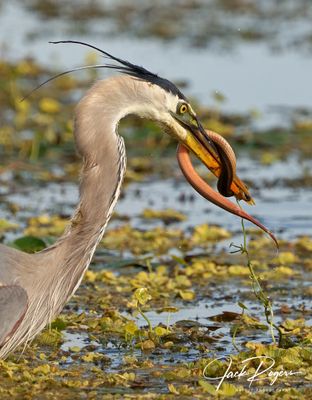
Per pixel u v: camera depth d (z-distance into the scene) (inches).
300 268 542.6
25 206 667.4
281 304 481.7
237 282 516.1
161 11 1425.9
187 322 447.5
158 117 398.3
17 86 1013.2
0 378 371.6
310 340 415.8
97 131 383.2
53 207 666.8
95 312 458.9
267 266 544.1
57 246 384.2
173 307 444.5
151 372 382.9
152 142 845.2
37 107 949.8
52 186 724.7
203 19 1368.1
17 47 1163.9
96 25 1304.1
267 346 402.9
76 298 482.6
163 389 365.7
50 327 426.6
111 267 538.6
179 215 644.1
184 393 358.3
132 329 415.8
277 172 764.0
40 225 611.8
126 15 1382.9
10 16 1370.6
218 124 855.7
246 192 421.1
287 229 620.4
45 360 397.7
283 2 1518.2
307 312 466.3
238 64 1101.1
